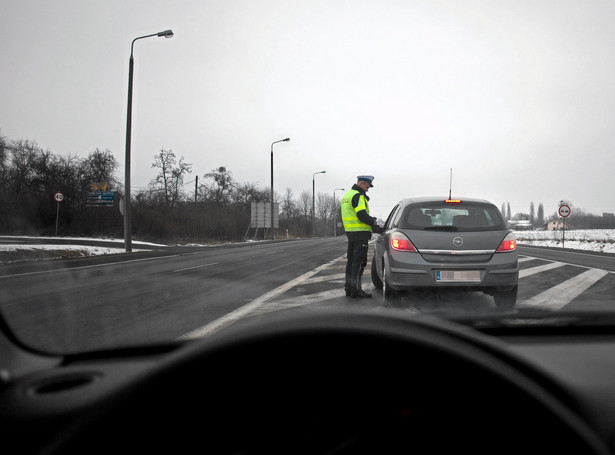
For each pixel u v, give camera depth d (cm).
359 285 634
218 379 83
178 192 4075
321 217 8581
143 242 2567
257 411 84
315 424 85
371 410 84
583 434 83
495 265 519
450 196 585
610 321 274
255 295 659
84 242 2066
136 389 83
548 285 751
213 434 84
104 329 429
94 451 83
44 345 340
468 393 83
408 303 579
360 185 660
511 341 244
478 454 83
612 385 169
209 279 862
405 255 529
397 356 82
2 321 238
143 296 653
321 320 89
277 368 83
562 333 267
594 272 959
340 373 84
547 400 82
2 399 139
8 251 1441
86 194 2517
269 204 3928
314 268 1080
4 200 2334
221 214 3728
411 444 85
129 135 1767
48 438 113
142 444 83
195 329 432
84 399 138
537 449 83
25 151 2862
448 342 87
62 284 795
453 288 518
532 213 12106
